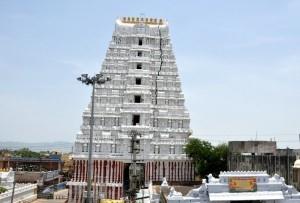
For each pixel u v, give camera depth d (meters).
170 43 137.38
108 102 128.88
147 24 138.25
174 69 134.75
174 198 57.84
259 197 58.06
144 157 120.62
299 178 74.00
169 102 131.50
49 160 185.00
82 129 123.88
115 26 136.88
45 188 141.88
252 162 91.38
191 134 130.62
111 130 124.81
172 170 122.44
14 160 180.50
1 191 98.06
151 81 131.88
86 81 60.50
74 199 116.62
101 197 109.62
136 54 133.00
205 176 119.12
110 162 119.44
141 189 101.31
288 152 90.75
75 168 118.75
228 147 111.81
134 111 124.81
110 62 132.50
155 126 127.94
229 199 57.38
